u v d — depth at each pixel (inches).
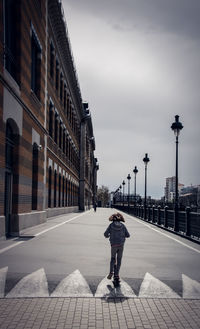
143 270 310.3
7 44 549.6
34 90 750.5
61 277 273.1
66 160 1469.0
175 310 202.8
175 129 754.2
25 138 612.4
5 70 498.9
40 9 748.6
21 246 437.7
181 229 674.8
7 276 273.1
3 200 491.8
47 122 960.3
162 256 394.3
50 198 1046.4
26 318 185.2
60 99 1245.1
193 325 180.5
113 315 192.7
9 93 514.0
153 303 214.8
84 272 293.1
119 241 259.8
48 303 210.7
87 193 2893.7
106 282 261.1
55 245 454.0
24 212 605.3
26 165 620.4
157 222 935.0
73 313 194.4
